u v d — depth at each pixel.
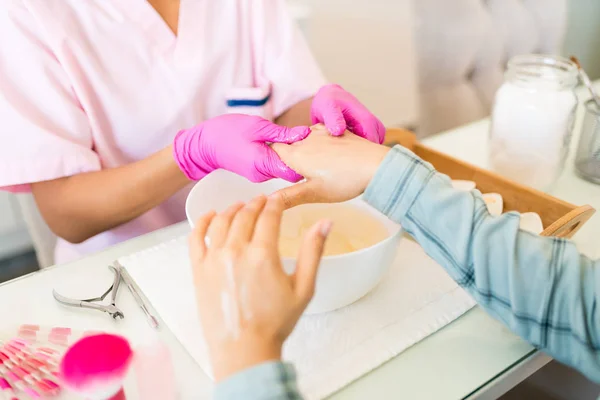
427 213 0.43
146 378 0.40
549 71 0.68
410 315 0.47
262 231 0.33
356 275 0.44
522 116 0.66
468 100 1.38
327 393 0.39
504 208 0.62
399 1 1.19
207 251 0.33
